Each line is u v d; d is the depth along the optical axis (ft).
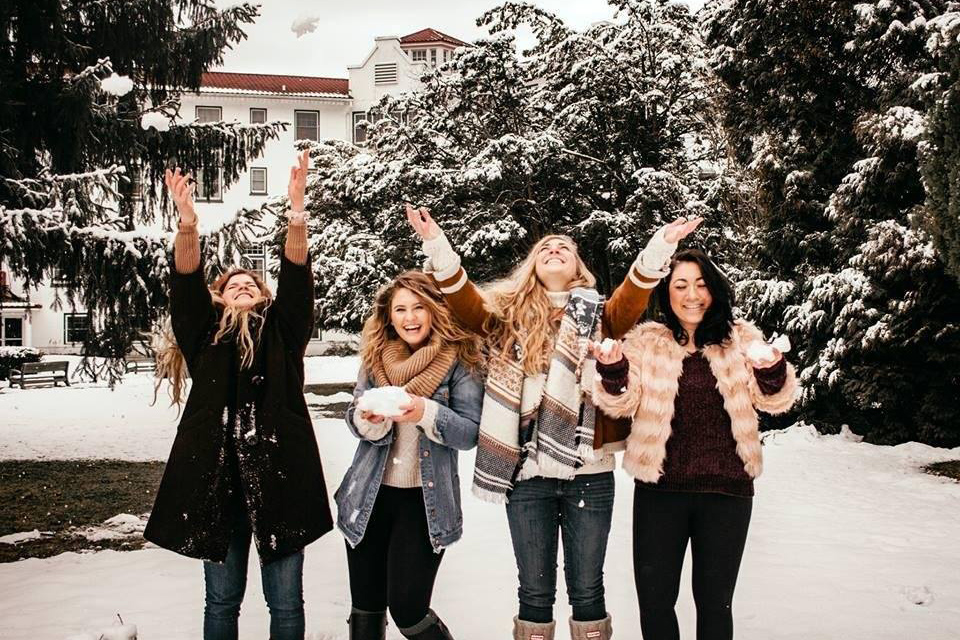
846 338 42.96
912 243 39.40
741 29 48.93
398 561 11.50
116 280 36.70
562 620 14.92
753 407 11.35
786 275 50.03
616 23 63.77
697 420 11.23
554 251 12.12
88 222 36.35
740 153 53.93
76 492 31.83
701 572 11.10
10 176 36.06
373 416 10.85
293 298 12.23
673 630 11.16
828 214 44.93
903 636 14.19
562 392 11.32
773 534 22.80
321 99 150.30
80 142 40.14
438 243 11.97
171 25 45.14
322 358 132.67
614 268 66.03
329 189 81.15
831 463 36.50
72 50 41.06
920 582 17.74
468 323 12.31
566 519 11.60
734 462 11.09
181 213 11.74
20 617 15.25
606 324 12.33
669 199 60.34
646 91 62.59
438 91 71.51
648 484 11.32
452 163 71.20
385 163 71.46
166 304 37.73
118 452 43.19
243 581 11.78
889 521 24.66
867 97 47.34
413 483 11.82
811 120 48.19
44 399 74.79
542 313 11.80
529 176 63.57
